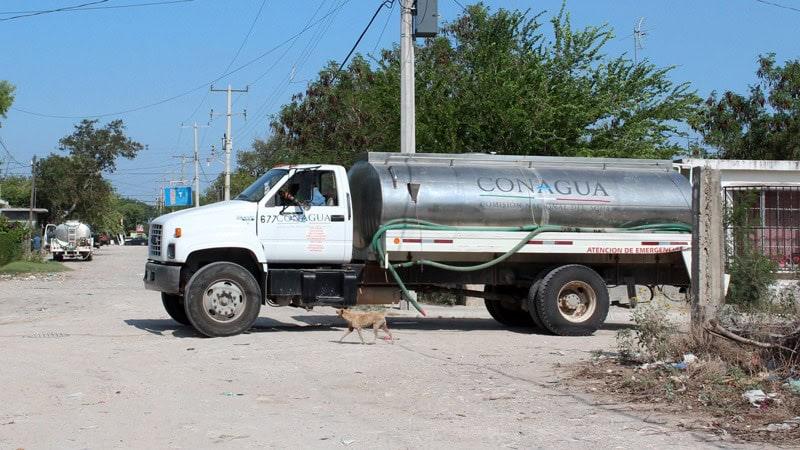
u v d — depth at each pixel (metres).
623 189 14.02
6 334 13.02
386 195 13.07
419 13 17.36
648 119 24.02
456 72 23.59
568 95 23.20
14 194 69.19
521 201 13.52
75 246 48.47
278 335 12.96
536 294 13.62
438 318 17.03
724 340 9.52
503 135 22.58
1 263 35.50
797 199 20.86
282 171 13.21
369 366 10.05
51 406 7.85
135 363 10.21
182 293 12.91
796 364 8.80
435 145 22.59
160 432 6.88
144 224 161.25
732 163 20.56
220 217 12.70
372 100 25.33
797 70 35.72
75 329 13.77
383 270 13.80
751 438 6.68
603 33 24.36
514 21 24.59
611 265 14.39
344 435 6.77
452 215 13.27
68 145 81.88
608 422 7.25
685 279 14.51
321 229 13.09
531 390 8.62
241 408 7.79
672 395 8.14
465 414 7.55
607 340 13.03
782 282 19.38
